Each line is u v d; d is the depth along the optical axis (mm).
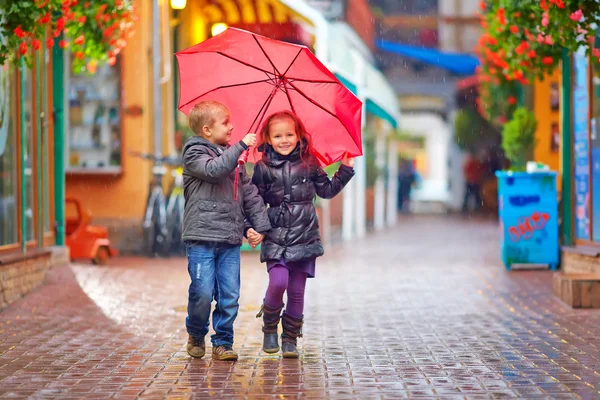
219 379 9359
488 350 10891
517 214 19891
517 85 24922
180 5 22156
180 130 27391
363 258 23734
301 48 9594
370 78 30094
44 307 14289
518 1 14938
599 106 16391
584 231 17578
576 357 10422
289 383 9172
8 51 12375
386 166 42000
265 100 10195
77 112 24094
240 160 9695
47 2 12586
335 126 10195
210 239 9977
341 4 37750
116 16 16422
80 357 10500
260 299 15445
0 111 14820
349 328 12578
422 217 49688
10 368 9906
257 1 26422
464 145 53219
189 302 10219
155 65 23766
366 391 8820
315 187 10391
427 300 15391
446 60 42750
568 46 13406
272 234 10180
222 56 9992
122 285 17125
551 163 26016
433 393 8727
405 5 63938
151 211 23234
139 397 8625
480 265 21375
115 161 24062
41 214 17094
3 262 14117
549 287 16719
